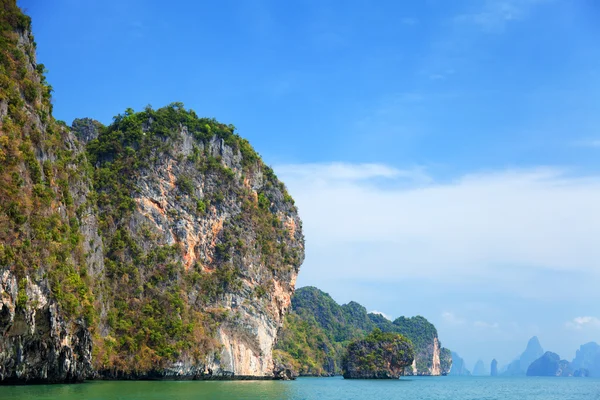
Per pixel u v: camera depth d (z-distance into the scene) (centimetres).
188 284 12975
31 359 7456
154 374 11350
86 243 10362
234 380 13162
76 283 8394
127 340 11188
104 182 12862
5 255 6309
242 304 13875
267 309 14588
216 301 13425
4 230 6488
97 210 11688
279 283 15275
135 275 12112
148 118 13950
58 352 7912
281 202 16075
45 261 7281
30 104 8231
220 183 14275
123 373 10919
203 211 13688
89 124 15938
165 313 12031
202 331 12575
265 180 15988
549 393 14762
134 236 12594
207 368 12400
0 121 7162
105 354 10431
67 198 8981
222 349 12925
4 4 8375
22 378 7475
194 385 10319
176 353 11612
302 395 9738
